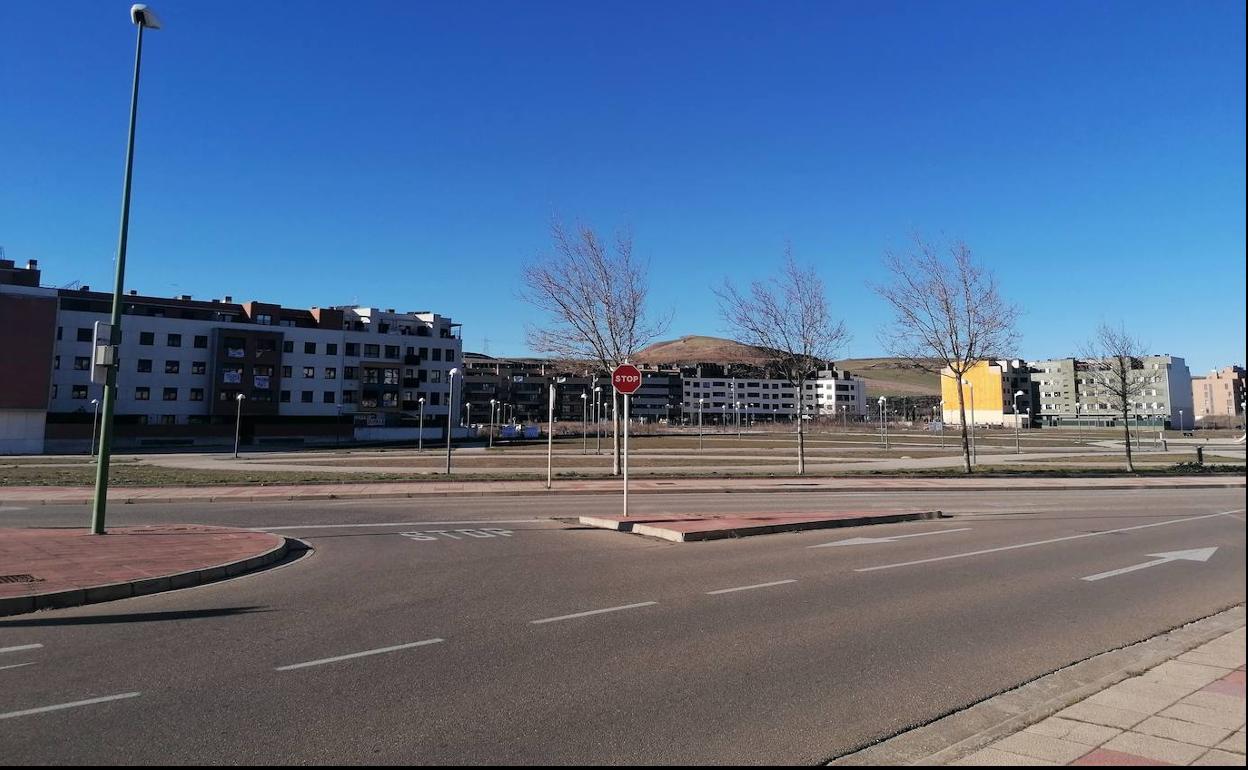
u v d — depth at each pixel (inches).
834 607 322.7
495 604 324.2
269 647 258.5
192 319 3629.4
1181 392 5000.0
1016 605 330.3
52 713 197.3
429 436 3587.6
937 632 283.9
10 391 2559.1
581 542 514.9
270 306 3939.5
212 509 735.7
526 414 6200.8
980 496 933.8
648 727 191.0
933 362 1298.0
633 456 1887.3
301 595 343.3
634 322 1217.4
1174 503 855.7
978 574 402.9
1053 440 3038.9
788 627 288.8
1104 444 2623.0
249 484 963.3
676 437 3376.0
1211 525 637.9
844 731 189.6
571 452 2127.2
